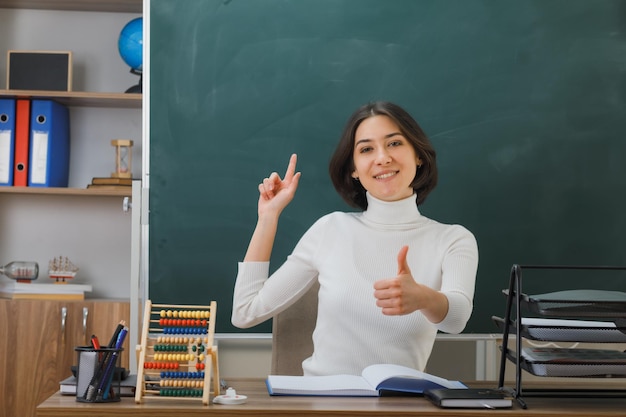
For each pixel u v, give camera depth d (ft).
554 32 10.62
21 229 11.46
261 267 6.48
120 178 10.87
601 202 10.59
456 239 6.44
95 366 4.98
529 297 5.27
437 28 10.56
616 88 10.64
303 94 10.50
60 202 11.50
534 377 10.30
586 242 10.55
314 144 10.48
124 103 11.25
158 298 10.34
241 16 10.50
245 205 10.44
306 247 6.73
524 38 10.60
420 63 10.54
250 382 6.16
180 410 4.79
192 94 10.44
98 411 4.81
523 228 10.52
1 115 10.74
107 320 10.19
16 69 10.86
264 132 10.47
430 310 5.40
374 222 6.61
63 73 10.91
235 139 10.46
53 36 11.55
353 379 5.68
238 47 10.50
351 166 6.79
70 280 11.46
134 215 9.58
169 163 10.40
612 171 10.61
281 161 10.49
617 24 10.66
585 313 5.17
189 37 10.46
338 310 6.37
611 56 10.65
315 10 10.53
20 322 10.13
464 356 10.41
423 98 10.54
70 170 11.53
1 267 10.85
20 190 10.59
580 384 6.68
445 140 10.52
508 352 5.62
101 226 11.55
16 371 10.09
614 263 10.55
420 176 6.70
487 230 10.49
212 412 4.79
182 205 10.39
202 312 5.37
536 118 10.58
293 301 6.69
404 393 5.37
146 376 5.82
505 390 5.51
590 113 10.62
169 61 10.43
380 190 6.50
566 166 10.58
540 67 10.61
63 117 11.16
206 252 10.40
